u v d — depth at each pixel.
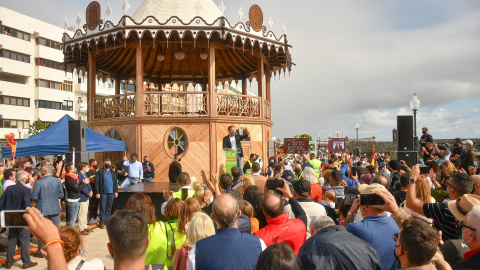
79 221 10.69
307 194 5.76
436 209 4.61
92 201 12.15
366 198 4.01
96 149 14.48
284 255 2.58
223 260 3.44
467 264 3.10
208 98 16.31
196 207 4.94
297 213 5.12
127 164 15.05
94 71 18.19
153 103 16.52
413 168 4.92
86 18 16.77
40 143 13.52
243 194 6.56
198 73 23.69
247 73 22.55
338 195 7.65
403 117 11.67
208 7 18.31
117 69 21.66
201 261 3.49
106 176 11.65
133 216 2.84
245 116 17.47
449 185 5.21
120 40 16.17
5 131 48.34
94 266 3.10
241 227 4.73
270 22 17.62
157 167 15.91
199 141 16.09
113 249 2.74
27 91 51.34
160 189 10.82
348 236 3.62
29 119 51.72
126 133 16.45
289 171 11.47
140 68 16.22
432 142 15.84
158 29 15.32
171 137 16.08
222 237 3.63
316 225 4.03
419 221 2.92
